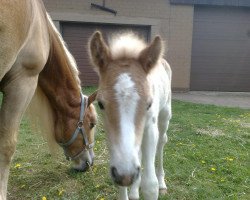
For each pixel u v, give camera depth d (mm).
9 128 726
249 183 1044
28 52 706
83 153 1021
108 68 634
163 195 943
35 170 1105
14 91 719
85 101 981
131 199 831
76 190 981
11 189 974
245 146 1430
